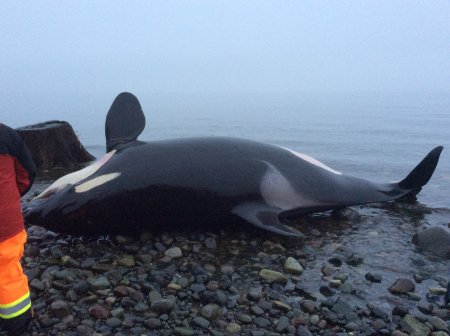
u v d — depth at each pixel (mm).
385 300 4301
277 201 6215
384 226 6188
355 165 10258
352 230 6039
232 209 5965
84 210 5559
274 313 4012
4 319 3578
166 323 3898
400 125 18359
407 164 10336
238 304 4188
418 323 3889
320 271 4852
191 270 4820
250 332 3750
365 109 29422
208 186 5930
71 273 4633
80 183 5742
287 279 4633
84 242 5613
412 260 5133
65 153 9828
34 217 5613
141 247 5449
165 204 5840
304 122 20531
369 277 4699
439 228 5516
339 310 4070
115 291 4309
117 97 6805
